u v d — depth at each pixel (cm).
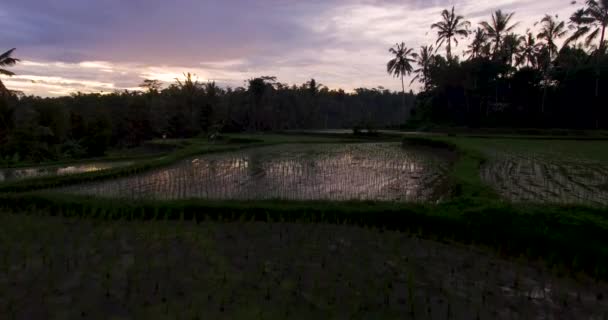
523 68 4138
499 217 678
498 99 4512
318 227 750
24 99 3628
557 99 4019
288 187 1126
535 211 672
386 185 1147
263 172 1414
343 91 9812
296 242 668
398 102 9731
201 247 641
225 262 577
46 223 782
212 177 1317
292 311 438
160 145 3731
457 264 581
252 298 466
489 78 4231
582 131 3241
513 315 439
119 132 4931
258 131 5575
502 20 4362
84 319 421
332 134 4166
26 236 702
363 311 441
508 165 1421
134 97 5462
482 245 659
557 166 1393
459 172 1148
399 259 597
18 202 891
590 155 1738
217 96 6212
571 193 966
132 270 548
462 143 2192
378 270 554
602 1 3431
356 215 773
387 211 759
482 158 1522
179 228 745
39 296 474
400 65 5228
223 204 830
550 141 2686
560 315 442
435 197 983
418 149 2384
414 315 434
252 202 850
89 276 529
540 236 621
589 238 592
